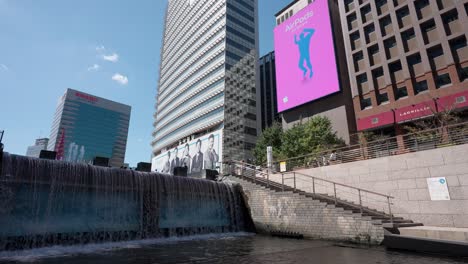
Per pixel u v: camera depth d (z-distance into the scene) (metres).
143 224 17.69
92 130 133.00
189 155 68.00
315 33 41.84
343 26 39.41
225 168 29.70
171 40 101.88
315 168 20.95
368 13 36.88
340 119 37.44
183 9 94.25
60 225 14.74
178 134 81.06
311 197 16.98
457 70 27.67
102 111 138.62
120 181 17.45
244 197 22.16
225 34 69.00
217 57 69.50
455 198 14.08
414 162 15.91
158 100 107.00
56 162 15.24
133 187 17.89
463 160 14.14
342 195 18.92
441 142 16.34
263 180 22.41
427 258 10.25
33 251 12.91
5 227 13.12
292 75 43.97
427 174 15.29
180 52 90.56
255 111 69.12
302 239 16.62
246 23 75.38
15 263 10.26
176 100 87.38
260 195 20.59
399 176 16.39
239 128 63.50
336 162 21.41
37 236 13.89
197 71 77.19
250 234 19.94
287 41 46.09
